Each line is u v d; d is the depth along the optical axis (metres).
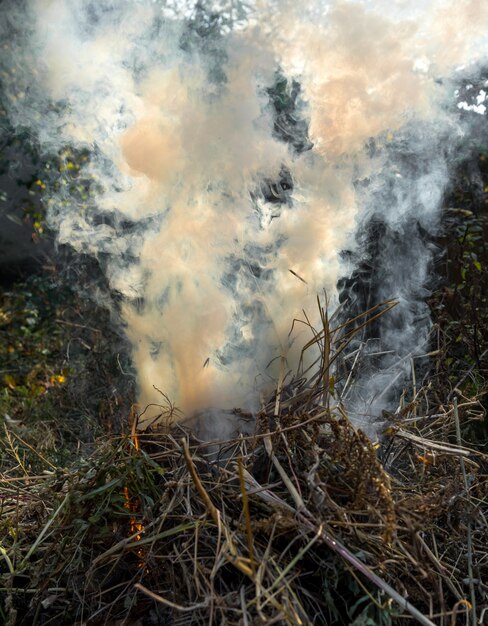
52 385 3.56
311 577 1.61
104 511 1.71
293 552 1.61
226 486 1.73
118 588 1.74
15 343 4.16
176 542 1.69
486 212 3.50
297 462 1.73
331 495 1.66
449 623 1.58
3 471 2.41
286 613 1.39
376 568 1.56
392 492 1.73
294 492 1.59
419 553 1.58
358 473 1.60
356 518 1.64
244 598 1.50
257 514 1.66
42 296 4.46
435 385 2.38
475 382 2.46
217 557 1.52
